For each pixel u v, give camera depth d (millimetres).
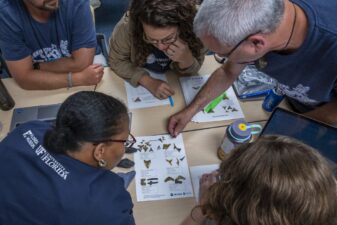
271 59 1076
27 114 1292
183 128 1291
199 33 920
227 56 946
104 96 879
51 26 1463
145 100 1389
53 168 831
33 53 1551
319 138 1026
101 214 824
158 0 1168
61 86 1418
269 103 1360
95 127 823
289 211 542
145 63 1490
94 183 854
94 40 1547
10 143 898
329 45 948
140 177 1145
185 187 1128
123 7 2883
